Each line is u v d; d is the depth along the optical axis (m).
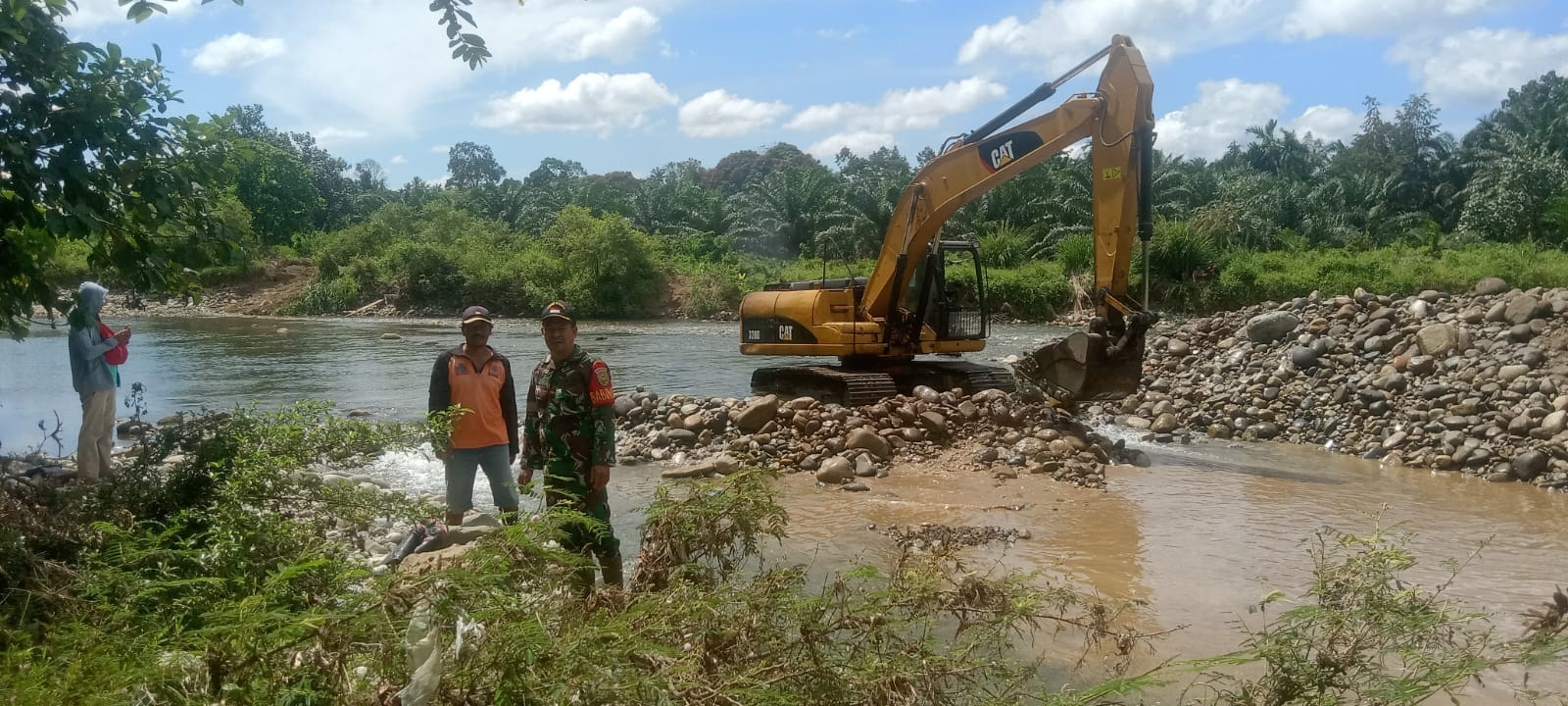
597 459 5.41
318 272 50.25
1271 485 9.68
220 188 6.62
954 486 9.46
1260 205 45.97
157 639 2.38
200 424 6.25
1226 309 34.81
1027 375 12.36
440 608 2.37
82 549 4.36
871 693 2.68
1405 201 57.91
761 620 2.79
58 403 14.67
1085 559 7.08
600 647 2.35
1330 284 33.16
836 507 8.62
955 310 14.05
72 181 5.41
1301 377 13.72
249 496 4.41
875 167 62.78
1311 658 3.03
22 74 5.36
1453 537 7.75
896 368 13.71
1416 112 60.16
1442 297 15.05
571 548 4.86
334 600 2.69
